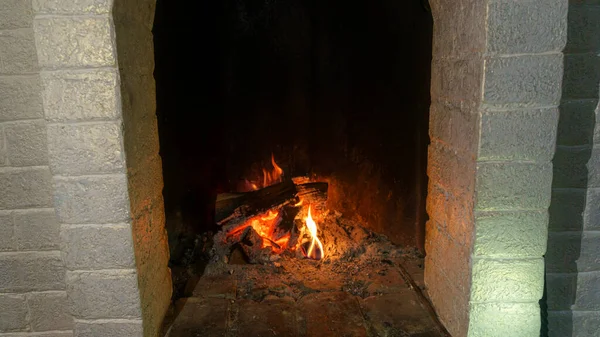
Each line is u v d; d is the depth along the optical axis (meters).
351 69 2.98
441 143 2.13
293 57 3.04
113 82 1.73
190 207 3.02
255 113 3.12
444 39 2.06
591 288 2.18
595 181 2.08
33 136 2.01
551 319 2.22
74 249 1.86
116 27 1.72
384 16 2.80
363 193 3.12
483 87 1.67
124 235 1.85
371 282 2.54
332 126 3.10
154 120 2.17
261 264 2.79
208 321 2.21
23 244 2.11
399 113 2.86
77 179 1.80
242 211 2.96
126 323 1.95
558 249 2.15
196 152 2.99
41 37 1.68
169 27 2.75
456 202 1.96
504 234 1.78
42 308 2.19
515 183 1.74
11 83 1.96
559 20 1.63
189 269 2.70
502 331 1.87
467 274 1.86
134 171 1.90
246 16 2.98
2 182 2.04
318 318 2.23
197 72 2.90
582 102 2.02
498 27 1.63
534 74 1.66
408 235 2.99
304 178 3.20
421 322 2.18
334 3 2.93
